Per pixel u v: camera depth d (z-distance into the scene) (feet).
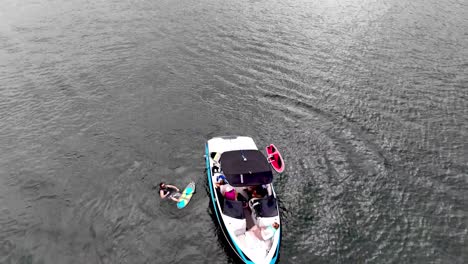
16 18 136.46
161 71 96.22
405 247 47.16
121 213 50.29
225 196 47.09
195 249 45.14
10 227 47.88
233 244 42.34
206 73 95.40
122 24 130.62
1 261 42.65
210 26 129.70
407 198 55.77
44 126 71.87
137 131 70.85
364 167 62.28
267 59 103.50
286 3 160.66
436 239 48.67
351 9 152.05
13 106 78.23
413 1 165.37
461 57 105.40
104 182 56.65
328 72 96.17
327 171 60.95
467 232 49.96
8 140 67.46
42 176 58.23
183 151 64.90
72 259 42.96
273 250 40.93
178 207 51.21
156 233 47.14
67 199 53.06
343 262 44.47
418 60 103.86
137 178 57.57
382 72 96.73
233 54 106.73
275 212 44.88
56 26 127.95
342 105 80.94
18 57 102.06
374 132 71.92
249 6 155.22
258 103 81.76
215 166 53.36
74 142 67.21
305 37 120.06
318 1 163.94
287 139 69.26
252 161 48.96
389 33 124.36
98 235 46.52
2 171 59.41
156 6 153.99
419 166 62.85
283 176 59.31
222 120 75.20
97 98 82.38
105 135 69.41
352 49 111.04
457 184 58.90
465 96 85.10
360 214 52.26
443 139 70.13
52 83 88.28
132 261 43.01
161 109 78.89
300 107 80.18
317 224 50.06
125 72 95.14
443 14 145.18
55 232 47.01
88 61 100.73
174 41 116.06
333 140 69.15
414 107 80.79
